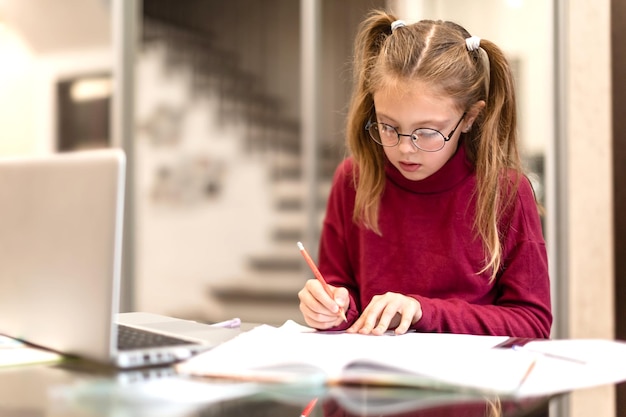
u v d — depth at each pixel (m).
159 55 3.84
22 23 3.00
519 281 1.23
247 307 3.75
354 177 1.38
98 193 0.76
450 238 1.28
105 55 3.03
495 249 1.21
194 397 0.67
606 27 2.58
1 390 0.69
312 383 0.72
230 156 3.77
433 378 0.71
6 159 0.91
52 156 0.83
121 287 2.93
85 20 3.02
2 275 0.92
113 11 2.90
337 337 0.95
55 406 0.64
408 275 1.30
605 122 2.60
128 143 2.93
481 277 1.26
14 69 2.99
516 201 1.25
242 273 3.74
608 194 2.60
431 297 1.28
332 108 3.22
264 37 3.65
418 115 1.11
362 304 1.33
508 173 1.27
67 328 0.81
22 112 3.01
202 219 3.82
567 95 2.67
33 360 0.81
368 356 0.79
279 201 3.67
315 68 3.13
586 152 2.64
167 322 1.07
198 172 3.82
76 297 0.79
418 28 1.22
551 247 2.71
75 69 3.05
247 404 0.65
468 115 1.20
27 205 0.87
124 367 0.77
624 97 2.55
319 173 3.17
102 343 0.75
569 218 2.69
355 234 1.38
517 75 2.74
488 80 1.22
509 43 2.75
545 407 0.66
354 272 1.39
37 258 0.85
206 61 3.78
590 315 2.64
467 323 1.10
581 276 2.66
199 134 3.81
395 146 1.15
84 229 0.78
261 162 3.70
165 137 3.84
